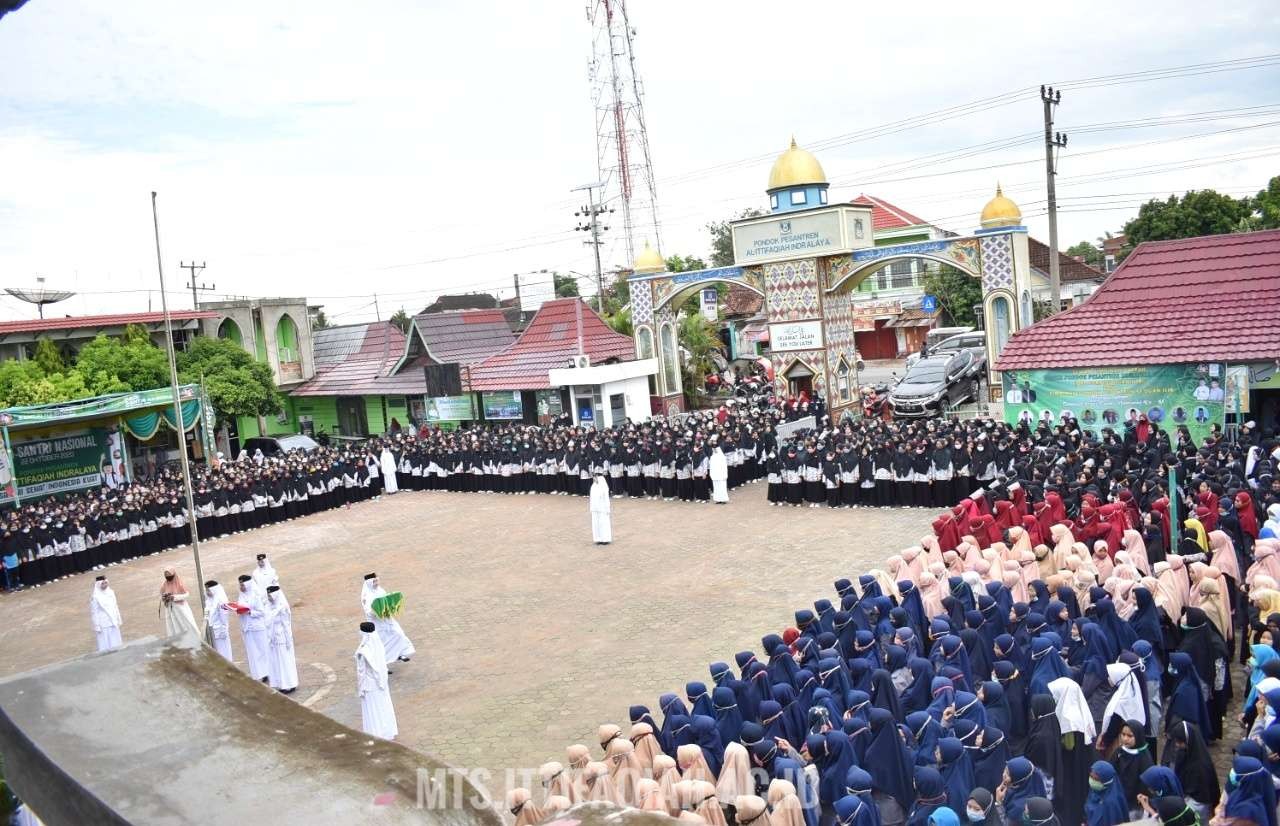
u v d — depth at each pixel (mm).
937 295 59750
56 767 2381
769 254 36750
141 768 2389
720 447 28594
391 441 37844
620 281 73500
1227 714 12836
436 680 16766
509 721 14766
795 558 21719
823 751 10211
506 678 16531
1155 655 12062
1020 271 31812
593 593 20750
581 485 31281
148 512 29234
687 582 20797
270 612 16672
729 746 10367
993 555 16078
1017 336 29031
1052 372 27922
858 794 9430
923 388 38656
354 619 20688
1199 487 17797
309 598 22516
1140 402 26547
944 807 8750
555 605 20219
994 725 10758
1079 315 28359
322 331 54688
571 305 43312
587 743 13750
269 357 49969
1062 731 10258
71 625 22922
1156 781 8820
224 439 43969
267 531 30859
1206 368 25359
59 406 34656
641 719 11586
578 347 41219
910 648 12867
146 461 41625
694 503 28531
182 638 3115
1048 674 11227
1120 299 28031
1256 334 24719
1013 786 9305
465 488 34500
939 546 18109
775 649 12781
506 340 50531
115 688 2777
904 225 63250
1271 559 13734
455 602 21109
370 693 14148
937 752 10023
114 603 20156
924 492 24844
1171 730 10094
